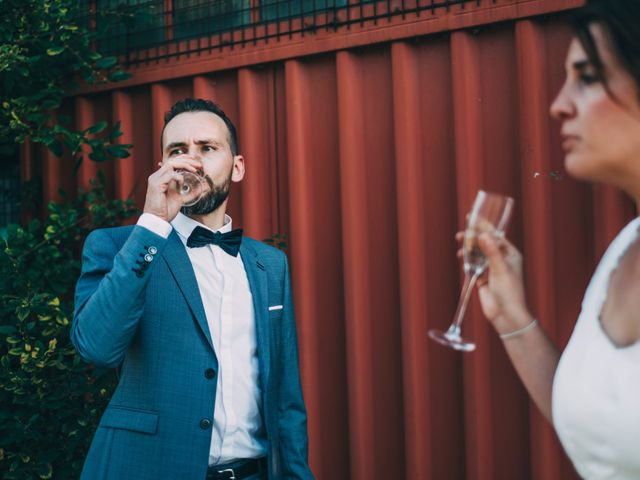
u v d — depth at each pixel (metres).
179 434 1.84
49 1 2.97
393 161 2.70
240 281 2.09
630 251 1.11
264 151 2.98
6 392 2.86
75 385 2.84
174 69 3.13
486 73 2.53
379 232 2.71
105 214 3.12
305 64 2.88
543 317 2.38
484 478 2.45
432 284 2.61
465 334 2.50
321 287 2.82
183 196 1.89
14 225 2.94
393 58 2.64
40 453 2.83
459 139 2.52
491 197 1.34
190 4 3.16
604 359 1.07
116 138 3.25
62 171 3.46
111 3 3.36
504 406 2.47
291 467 2.06
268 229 2.97
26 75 2.92
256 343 2.05
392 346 2.68
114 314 1.75
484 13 2.47
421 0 2.61
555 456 2.37
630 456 1.03
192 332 1.92
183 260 1.99
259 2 2.99
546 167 2.41
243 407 1.98
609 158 1.04
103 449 1.87
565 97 1.09
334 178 2.82
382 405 2.69
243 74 2.98
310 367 2.80
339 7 2.76
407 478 2.57
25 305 2.73
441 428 2.58
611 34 1.00
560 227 2.40
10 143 3.51
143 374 1.89
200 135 2.11
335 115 2.82
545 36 2.43
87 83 3.34
